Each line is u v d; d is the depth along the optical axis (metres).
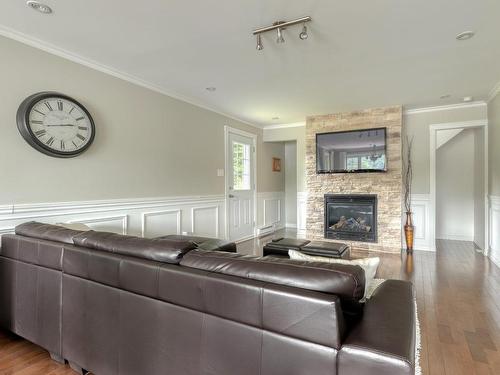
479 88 3.83
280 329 1.03
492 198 4.12
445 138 4.96
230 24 2.31
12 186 2.42
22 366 1.75
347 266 1.09
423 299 2.72
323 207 5.16
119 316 1.44
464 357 1.83
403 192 4.92
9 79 2.40
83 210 2.93
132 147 3.43
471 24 2.31
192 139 4.34
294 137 5.98
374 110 4.79
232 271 1.20
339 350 0.92
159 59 2.95
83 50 2.76
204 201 4.57
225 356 1.14
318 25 2.32
